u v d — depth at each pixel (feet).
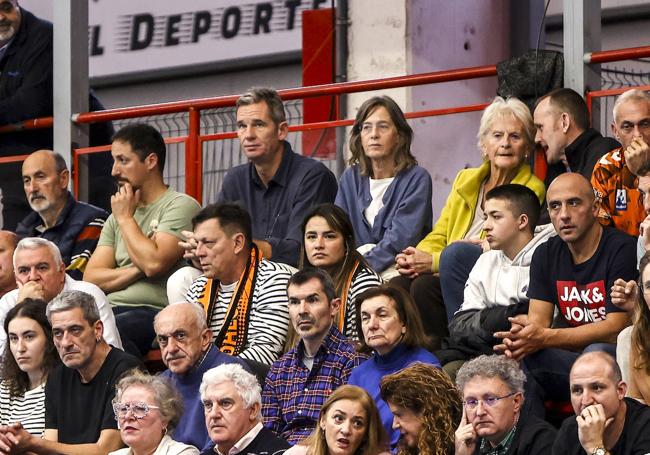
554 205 50.67
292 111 83.30
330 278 52.24
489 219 52.90
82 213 65.51
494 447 45.21
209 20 106.11
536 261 51.70
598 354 43.60
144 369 54.34
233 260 55.98
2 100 71.77
